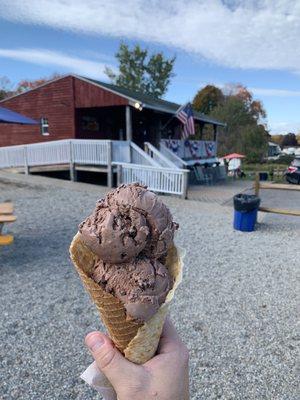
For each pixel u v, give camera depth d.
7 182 15.77
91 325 4.12
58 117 20.06
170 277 1.22
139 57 52.06
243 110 56.94
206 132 53.16
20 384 3.14
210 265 6.35
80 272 1.17
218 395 3.07
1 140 22.33
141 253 1.16
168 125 25.45
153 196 1.16
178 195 15.07
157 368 1.25
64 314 4.37
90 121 20.84
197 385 3.19
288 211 9.47
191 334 4.00
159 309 1.17
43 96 20.39
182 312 4.51
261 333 4.07
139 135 23.42
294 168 25.98
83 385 3.15
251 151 52.16
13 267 5.94
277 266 6.40
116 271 1.13
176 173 14.48
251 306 4.75
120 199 1.13
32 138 21.27
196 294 5.07
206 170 26.92
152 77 52.97
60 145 17.22
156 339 1.25
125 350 1.24
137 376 1.22
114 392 1.43
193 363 3.49
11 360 3.46
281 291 5.27
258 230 9.31
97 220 1.12
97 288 1.15
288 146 88.75
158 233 1.13
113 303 1.15
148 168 15.09
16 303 4.64
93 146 16.23
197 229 9.20
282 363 3.53
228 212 11.84
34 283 5.30
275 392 3.13
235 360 3.56
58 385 3.14
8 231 8.07
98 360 1.27
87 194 13.67
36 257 6.45
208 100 66.88
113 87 20.61
